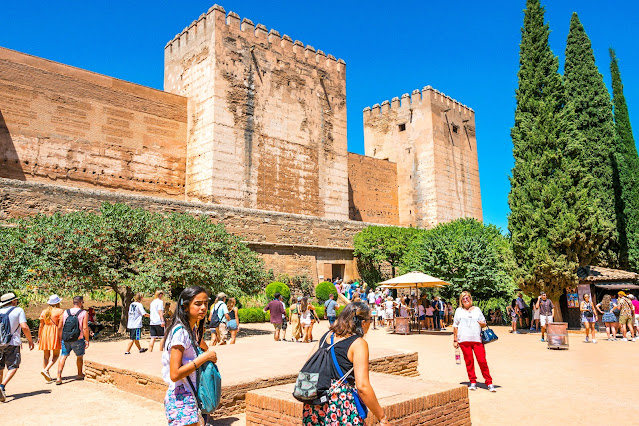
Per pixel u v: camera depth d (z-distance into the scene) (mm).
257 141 32031
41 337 9438
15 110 25219
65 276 15711
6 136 24781
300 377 3904
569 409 7824
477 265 23500
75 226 16578
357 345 3863
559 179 21172
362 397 3691
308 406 3895
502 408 7918
